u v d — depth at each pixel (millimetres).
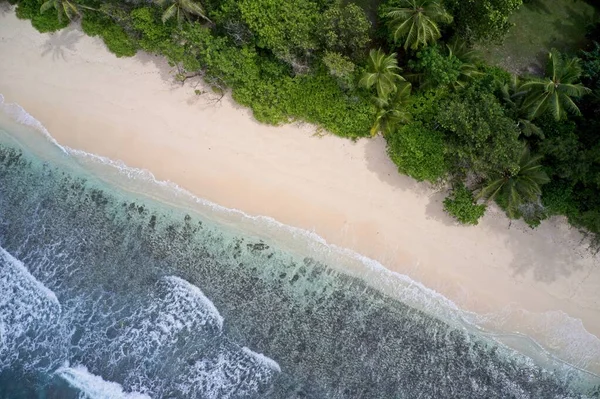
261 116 21781
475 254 21969
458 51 20781
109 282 21906
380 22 21734
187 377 21438
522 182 19844
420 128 20891
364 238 21922
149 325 21703
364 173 22047
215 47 20672
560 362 21797
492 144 19281
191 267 21906
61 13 20906
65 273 21984
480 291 21906
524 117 20141
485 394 21609
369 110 20906
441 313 21844
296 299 21797
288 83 21234
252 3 19859
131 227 22047
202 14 20172
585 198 21234
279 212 22016
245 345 21625
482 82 20938
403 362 21641
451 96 20734
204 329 21688
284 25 19828
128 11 21219
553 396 21688
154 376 21438
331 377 21531
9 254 22078
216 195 22047
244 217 22016
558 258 22000
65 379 21391
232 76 21156
